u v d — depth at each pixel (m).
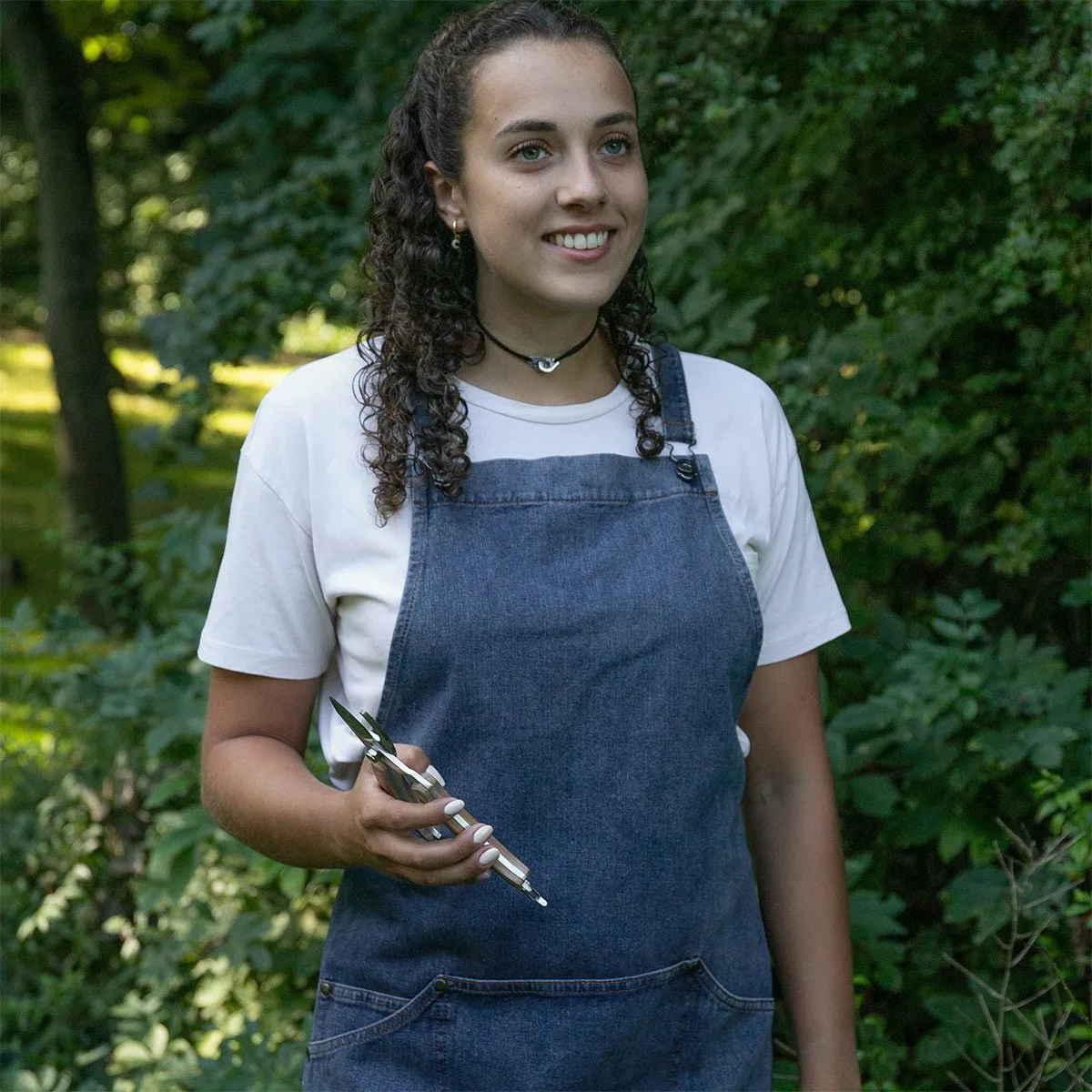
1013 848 2.40
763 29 2.64
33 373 12.61
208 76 5.92
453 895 1.40
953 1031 2.29
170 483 4.41
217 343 4.03
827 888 1.55
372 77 3.83
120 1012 2.73
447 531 1.39
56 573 7.88
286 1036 2.57
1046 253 2.29
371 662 1.40
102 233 7.36
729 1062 1.47
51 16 5.90
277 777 1.40
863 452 2.58
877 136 2.75
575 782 1.38
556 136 1.35
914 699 2.22
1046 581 2.73
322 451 1.40
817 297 2.91
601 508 1.41
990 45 2.57
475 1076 1.41
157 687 2.73
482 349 1.46
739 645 1.43
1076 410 2.57
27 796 3.24
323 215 3.94
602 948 1.39
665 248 2.79
